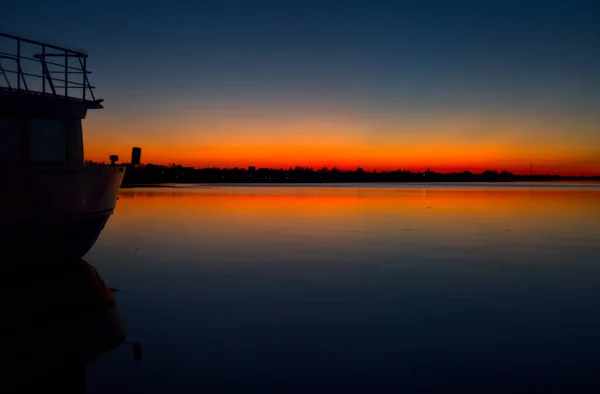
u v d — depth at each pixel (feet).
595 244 73.00
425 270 53.42
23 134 48.06
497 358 28.22
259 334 32.40
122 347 30.22
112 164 61.93
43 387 25.30
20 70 49.19
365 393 24.02
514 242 75.10
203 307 38.93
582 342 30.73
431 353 29.01
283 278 49.32
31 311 38.22
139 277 50.01
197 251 66.33
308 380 25.41
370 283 47.01
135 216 119.24
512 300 40.73
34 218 45.91
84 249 54.44
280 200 190.70
